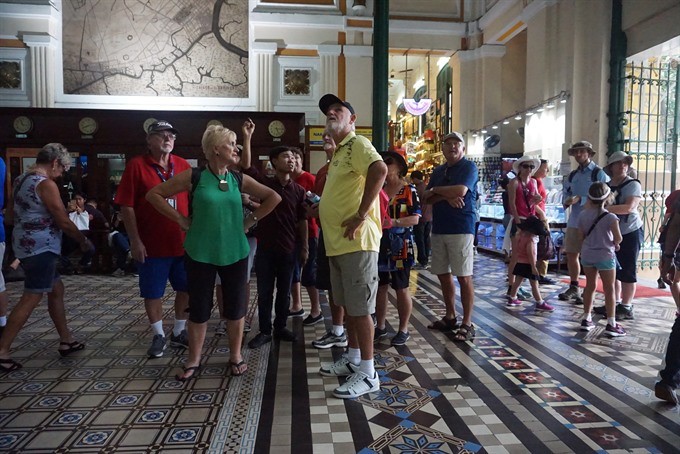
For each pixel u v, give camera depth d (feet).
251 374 11.34
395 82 71.77
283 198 13.38
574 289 18.89
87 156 27.27
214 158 10.57
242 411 9.39
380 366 11.84
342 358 11.52
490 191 36.29
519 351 12.93
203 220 10.55
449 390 10.40
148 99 35.29
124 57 35.01
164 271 12.37
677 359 9.62
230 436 8.42
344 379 11.05
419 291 21.04
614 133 25.03
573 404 9.71
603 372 11.43
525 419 9.07
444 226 14.02
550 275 24.52
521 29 34.81
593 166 18.15
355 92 37.55
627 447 8.09
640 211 25.08
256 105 36.37
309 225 15.34
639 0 23.45
